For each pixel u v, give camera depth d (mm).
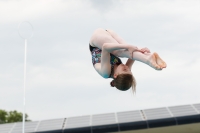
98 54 11938
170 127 26781
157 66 10055
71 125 26688
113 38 11383
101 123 26438
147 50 10578
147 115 27453
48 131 26109
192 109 27469
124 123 26328
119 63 11570
